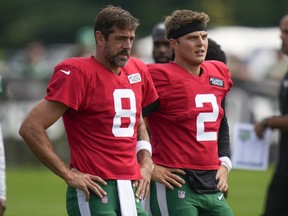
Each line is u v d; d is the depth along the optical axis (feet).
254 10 335.88
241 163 85.76
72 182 62.08
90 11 352.49
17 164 160.66
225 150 71.51
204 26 69.05
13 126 159.43
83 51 189.06
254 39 251.60
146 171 65.62
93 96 62.85
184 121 68.39
